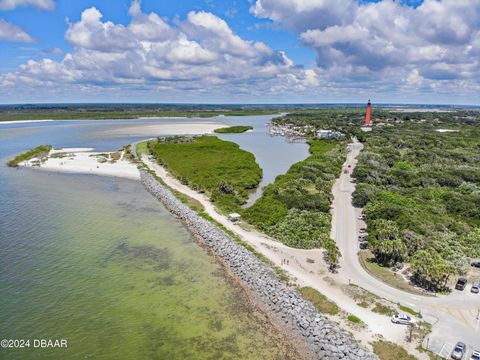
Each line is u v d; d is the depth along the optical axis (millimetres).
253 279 51938
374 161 127562
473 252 59750
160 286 50500
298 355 38406
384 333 40281
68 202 84938
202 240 66562
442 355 36938
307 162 128375
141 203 87188
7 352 37031
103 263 56062
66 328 41031
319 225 70625
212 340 40188
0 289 47562
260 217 74188
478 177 106312
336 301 45906
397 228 64000
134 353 37750
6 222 70250
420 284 50219
